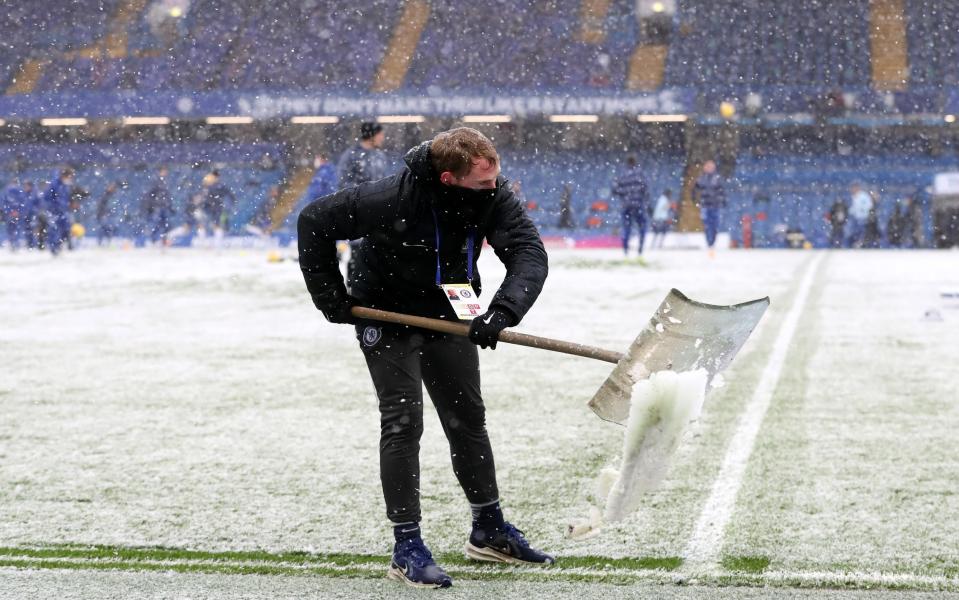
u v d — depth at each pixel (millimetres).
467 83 34625
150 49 36094
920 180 31984
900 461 5016
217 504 4398
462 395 3617
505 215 3479
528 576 3533
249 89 34469
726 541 3855
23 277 16734
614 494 3008
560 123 34312
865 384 7090
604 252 25312
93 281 15867
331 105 33219
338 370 7785
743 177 32625
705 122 32500
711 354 3205
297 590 3412
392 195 3400
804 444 5375
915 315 11133
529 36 35469
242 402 6598
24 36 36281
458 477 3689
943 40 34844
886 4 35688
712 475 4789
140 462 5121
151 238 29672
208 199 28422
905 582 3408
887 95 32281
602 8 35906
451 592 3381
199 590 3410
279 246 29422
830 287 14594
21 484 4727
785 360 8109
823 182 32188
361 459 5148
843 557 3664
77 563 3678
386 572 3578
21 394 6910
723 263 20250
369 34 36000
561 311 11492
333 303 3570
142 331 10039
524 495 4512
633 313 11289
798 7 35625
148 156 34219
